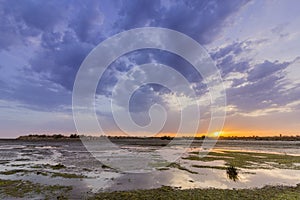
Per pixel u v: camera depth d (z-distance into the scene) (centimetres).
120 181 1537
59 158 2936
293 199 1096
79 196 1188
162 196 1170
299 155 3161
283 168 2056
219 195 1177
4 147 5544
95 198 1146
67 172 1880
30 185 1433
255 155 3191
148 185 1421
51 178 1644
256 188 1331
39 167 2166
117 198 1145
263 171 1903
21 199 1150
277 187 1355
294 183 1468
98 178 1634
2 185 1438
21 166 2245
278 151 3934
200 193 1219
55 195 1212
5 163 2486
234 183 1471
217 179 1595
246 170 1953
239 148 4847
